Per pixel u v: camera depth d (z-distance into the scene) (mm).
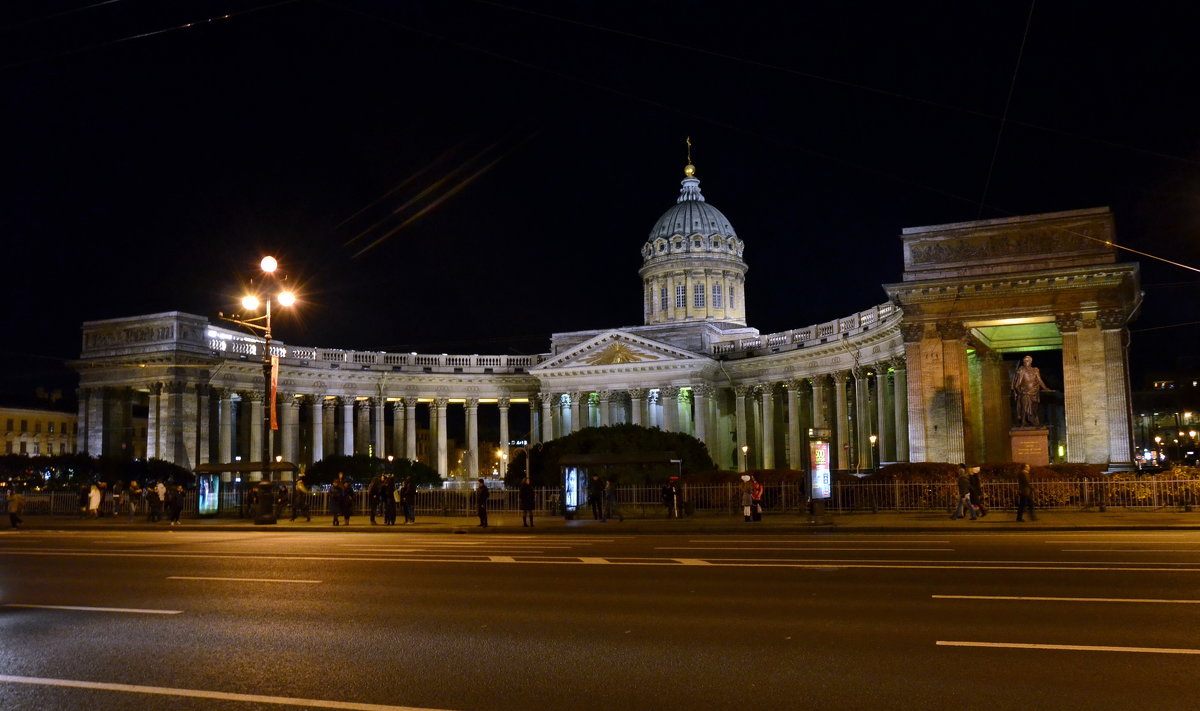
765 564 22359
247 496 55938
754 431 100750
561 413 102438
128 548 30094
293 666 12406
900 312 66500
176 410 79938
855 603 16438
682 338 98875
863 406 80000
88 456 73500
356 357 97688
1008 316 54281
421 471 84250
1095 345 52438
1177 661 11883
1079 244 53062
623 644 13500
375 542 32312
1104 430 51594
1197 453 122688
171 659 12914
